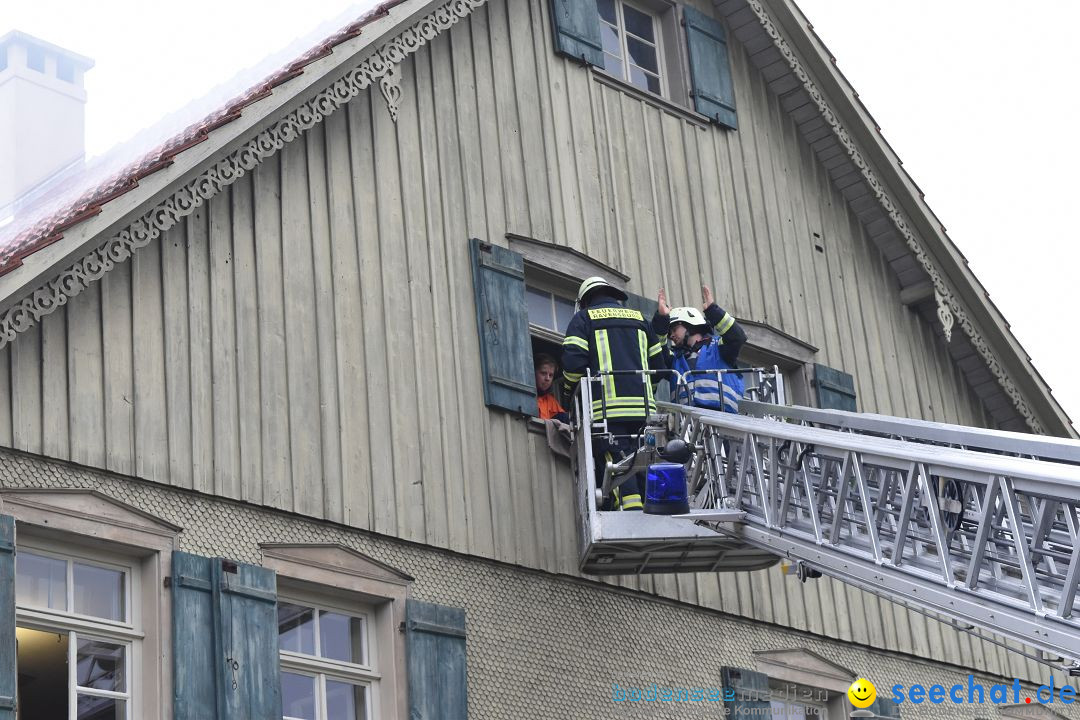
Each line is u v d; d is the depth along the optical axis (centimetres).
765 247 1970
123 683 1219
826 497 1293
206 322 1360
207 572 1273
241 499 1325
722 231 1920
